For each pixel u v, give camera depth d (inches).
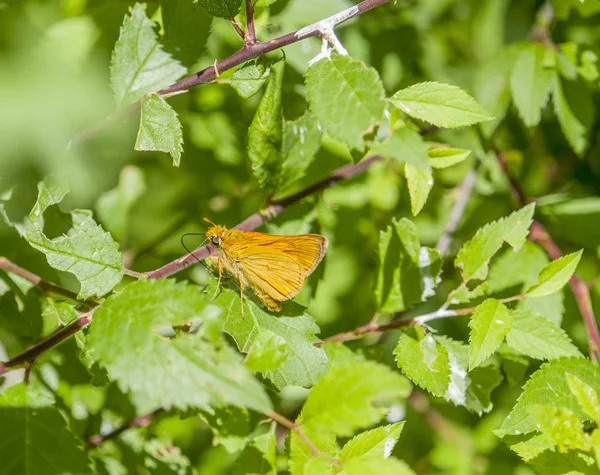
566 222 25.5
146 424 24.6
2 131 24.3
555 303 24.6
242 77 23.7
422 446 25.4
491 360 24.5
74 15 25.0
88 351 23.6
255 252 23.8
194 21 24.2
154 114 23.6
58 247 23.6
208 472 25.1
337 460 23.0
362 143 23.1
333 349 24.3
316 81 23.2
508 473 25.2
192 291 23.0
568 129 25.4
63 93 24.6
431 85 23.4
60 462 23.2
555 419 23.1
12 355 24.3
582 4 25.5
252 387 22.8
